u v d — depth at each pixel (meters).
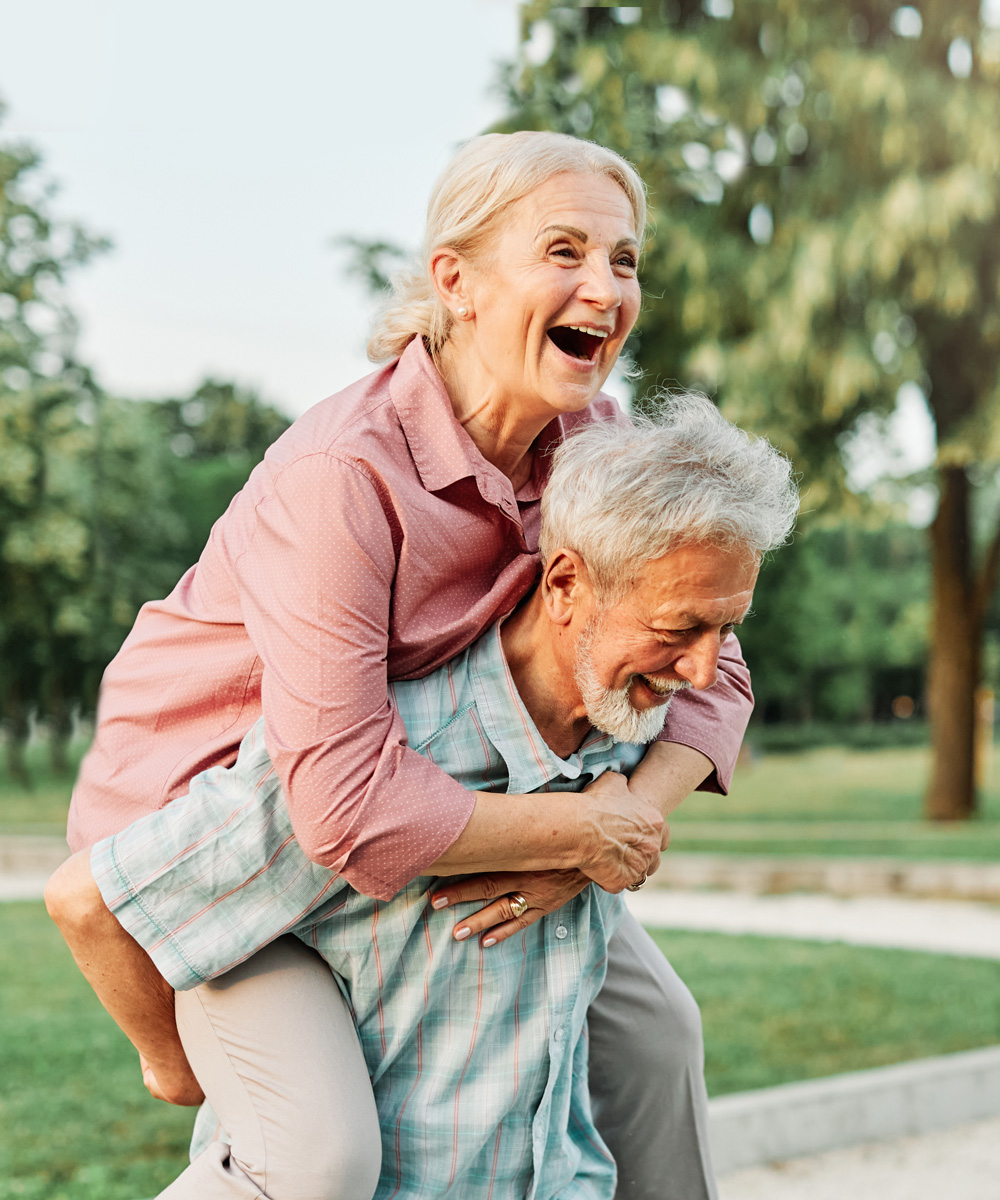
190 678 1.61
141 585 25.69
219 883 1.51
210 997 1.57
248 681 1.59
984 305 11.81
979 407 12.29
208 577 1.63
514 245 1.54
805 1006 5.34
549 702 1.64
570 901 1.67
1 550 19.88
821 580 36.19
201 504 30.03
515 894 1.57
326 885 1.54
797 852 10.87
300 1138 1.49
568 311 1.54
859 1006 5.36
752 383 11.43
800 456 11.78
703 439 1.50
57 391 18.50
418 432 1.58
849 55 11.24
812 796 18.41
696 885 9.99
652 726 1.64
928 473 14.40
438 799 1.45
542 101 9.30
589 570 1.50
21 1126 3.79
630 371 2.03
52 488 20.86
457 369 1.66
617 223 1.57
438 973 1.59
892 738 37.16
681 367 12.39
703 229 11.74
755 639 34.53
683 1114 1.98
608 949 1.95
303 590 1.45
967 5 11.55
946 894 9.43
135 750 1.64
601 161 1.58
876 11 11.96
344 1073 1.53
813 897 9.47
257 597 1.50
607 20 10.33
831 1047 4.67
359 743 1.43
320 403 1.63
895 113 11.12
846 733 37.28
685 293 11.63
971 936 7.80
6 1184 3.29
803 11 11.45
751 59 11.55
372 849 1.42
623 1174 2.00
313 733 1.42
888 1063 4.45
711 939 7.16
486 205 1.55
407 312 1.69
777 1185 3.33
